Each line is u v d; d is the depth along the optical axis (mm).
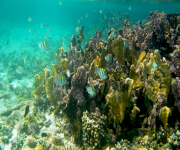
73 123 3840
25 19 83875
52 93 5438
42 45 6406
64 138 4387
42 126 5328
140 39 5250
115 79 3412
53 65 6094
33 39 27266
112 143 3252
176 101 3189
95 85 3578
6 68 15336
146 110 3270
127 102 2887
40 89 6461
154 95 2975
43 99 6320
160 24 5664
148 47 4922
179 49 5062
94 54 4781
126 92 2811
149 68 3375
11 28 44750
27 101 7613
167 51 5434
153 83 3176
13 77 12664
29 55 18375
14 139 5055
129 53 4508
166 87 3275
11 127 5816
